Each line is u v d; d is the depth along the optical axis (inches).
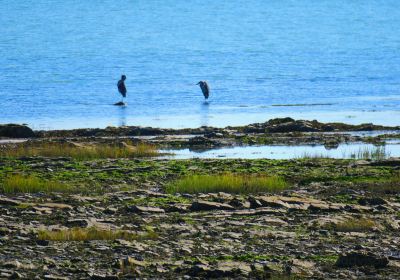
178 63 5851.4
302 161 2170.3
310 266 1147.9
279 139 2714.1
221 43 7475.4
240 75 5118.1
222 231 1371.8
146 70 5408.5
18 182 1771.7
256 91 4387.3
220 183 1780.3
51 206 1566.2
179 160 2194.9
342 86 4603.8
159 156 2354.8
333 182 1888.5
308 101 4018.2
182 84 4699.8
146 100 4013.3
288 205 1599.4
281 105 3873.0
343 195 1724.9
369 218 1486.2
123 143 2456.9
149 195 1708.9
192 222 1450.5
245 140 2682.1
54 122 3319.4
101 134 2856.8
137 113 3585.1
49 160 2194.9
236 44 7381.9
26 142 2576.3
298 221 1467.8
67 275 1089.4
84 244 1263.5
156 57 6279.5
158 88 4503.0
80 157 2272.4
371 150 2455.7
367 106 3806.6
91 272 1097.4
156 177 1946.4
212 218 1487.5
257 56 6363.2
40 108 3745.1
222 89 4466.0
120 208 1562.5
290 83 4719.5
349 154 2379.4
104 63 5812.0
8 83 4621.1
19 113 3595.0
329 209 1565.0
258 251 1235.9
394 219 1489.9
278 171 2020.2
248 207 1588.3
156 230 1373.0
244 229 1392.7
